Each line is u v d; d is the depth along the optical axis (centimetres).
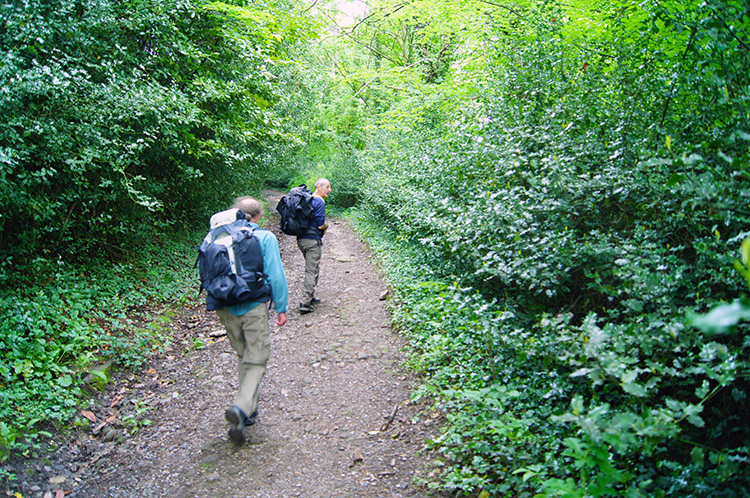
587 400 329
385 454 368
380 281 826
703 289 276
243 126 930
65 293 575
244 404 372
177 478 355
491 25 782
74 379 457
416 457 359
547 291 340
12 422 372
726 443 278
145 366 536
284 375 509
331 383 487
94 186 641
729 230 289
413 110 1103
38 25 497
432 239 532
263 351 391
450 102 963
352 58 2108
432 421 400
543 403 354
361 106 2078
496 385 339
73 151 556
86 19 580
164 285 743
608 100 465
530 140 477
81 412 427
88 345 509
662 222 332
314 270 693
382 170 1297
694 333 245
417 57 1773
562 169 379
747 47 271
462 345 456
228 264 379
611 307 362
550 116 461
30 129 474
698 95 339
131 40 691
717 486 237
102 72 618
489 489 294
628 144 384
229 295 373
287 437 399
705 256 270
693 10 342
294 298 773
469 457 339
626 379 215
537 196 398
